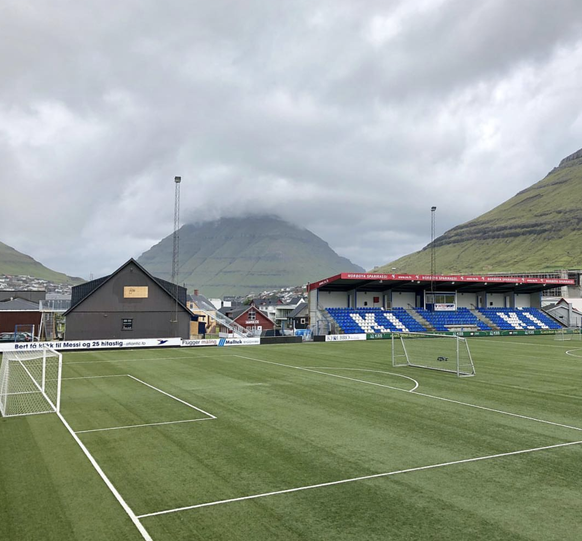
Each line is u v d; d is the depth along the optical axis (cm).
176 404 2119
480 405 2128
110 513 997
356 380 2838
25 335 5991
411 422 1798
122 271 5781
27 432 1639
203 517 978
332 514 995
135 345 5125
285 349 5044
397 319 7344
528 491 1128
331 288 7550
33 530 922
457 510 1020
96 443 1505
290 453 1404
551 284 8025
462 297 8388
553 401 2239
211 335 6681
